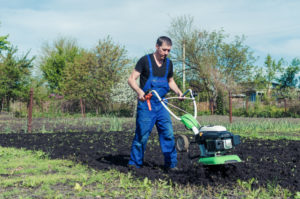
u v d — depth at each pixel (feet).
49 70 117.08
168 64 15.70
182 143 14.39
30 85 71.00
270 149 22.70
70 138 29.14
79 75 79.92
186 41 87.71
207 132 13.37
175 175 14.76
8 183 13.84
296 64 145.18
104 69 80.43
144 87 15.49
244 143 25.88
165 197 12.03
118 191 12.90
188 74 88.43
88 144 25.50
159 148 23.16
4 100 71.26
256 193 11.85
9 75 67.31
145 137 15.97
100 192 12.52
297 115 69.92
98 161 18.90
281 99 85.35
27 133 34.58
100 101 80.18
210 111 79.41
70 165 18.07
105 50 82.38
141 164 16.44
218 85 82.33
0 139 29.17
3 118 60.95
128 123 48.65
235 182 13.47
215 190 12.59
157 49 15.31
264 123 44.96
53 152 22.18
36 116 68.69
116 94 73.00
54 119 58.80
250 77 89.30
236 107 84.38
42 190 13.07
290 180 13.92
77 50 131.03
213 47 88.94
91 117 66.54
